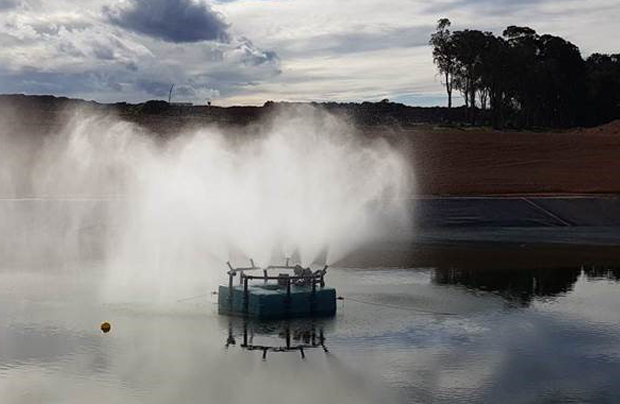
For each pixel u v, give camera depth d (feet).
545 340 65.46
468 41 409.28
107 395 50.11
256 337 65.31
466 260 113.80
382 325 70.18
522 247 130.31
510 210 169.48
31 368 55.83
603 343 64.59
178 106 342.44
